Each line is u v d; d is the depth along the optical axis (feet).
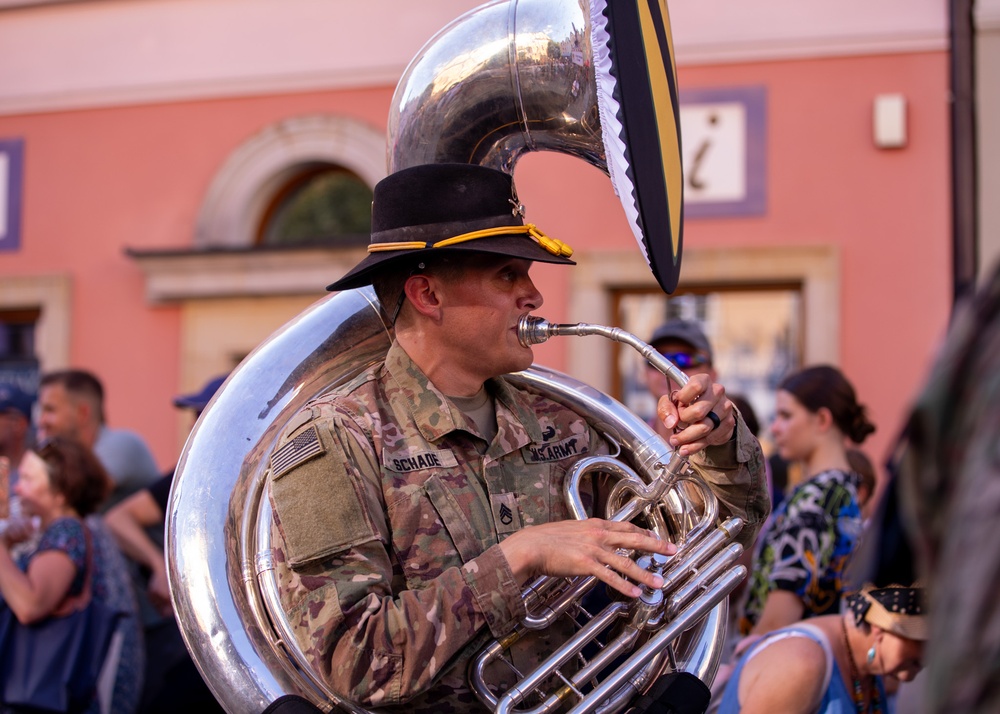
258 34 25.05
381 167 24.08
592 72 6.17
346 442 6.11
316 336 6.77
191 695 11.19
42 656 11.51
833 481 10.30
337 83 24.58
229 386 6.57
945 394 3.14
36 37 26.32
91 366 25.76
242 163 25.07
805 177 22.00
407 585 6.10
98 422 15.53
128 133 25.88
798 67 22.08
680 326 12.04
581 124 6.36
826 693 7.95
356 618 5.73
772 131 22.15
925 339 21.40
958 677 2.92
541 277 23.03
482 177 6.38
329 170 25.49
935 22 21.45
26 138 26.43
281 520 5.94
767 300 23.99
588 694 6.01
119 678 12.39
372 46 24.39
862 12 21.77
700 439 6.18
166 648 13.57
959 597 2.94
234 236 25.13
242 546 6.22
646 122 5.98
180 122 25.57
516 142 6.68
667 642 6.14
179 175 25.52
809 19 21.98
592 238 22.76
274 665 5.94
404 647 5.65
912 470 3.26
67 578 11.68
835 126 21.91
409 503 6.17
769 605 9.89
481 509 6.32
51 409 15.21
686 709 6.22
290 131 24.73
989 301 3.13
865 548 3.87
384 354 7.01
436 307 6.43
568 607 6.20
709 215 22.34
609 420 7.00
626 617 6.30
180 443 25.17
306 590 5.85
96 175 25.99
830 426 10.91
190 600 6.01
